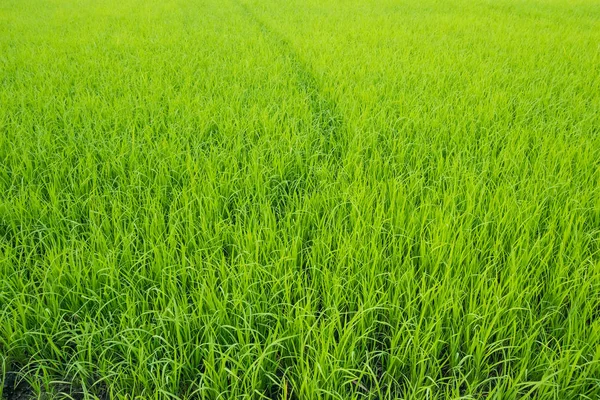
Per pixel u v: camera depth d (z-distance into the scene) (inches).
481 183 116.0
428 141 144.6
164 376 71.3
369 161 131.7
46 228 98.3
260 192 117.4
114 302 83.8
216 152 132.3
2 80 211.5
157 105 174.4
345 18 389.1
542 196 110.6
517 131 143.3
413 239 97.9
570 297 82.8
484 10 448.5
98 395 74.0
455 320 78.0
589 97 179.9
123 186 117.3
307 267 91.6
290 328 76.6
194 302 79.3
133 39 298.7
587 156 128.8
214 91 193.8
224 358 68.5
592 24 366.0
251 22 378.9
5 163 132.5
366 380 73.2
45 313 77.8
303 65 235.8
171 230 93.8
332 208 109.4
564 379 68.4
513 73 215.0
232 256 88.7
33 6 492.4
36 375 72.5
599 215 103.7
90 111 170.1
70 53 264.8
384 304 81.6
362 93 183.9
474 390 72.9
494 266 91.0
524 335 75.4
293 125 152.7
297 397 72.6
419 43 281.7
